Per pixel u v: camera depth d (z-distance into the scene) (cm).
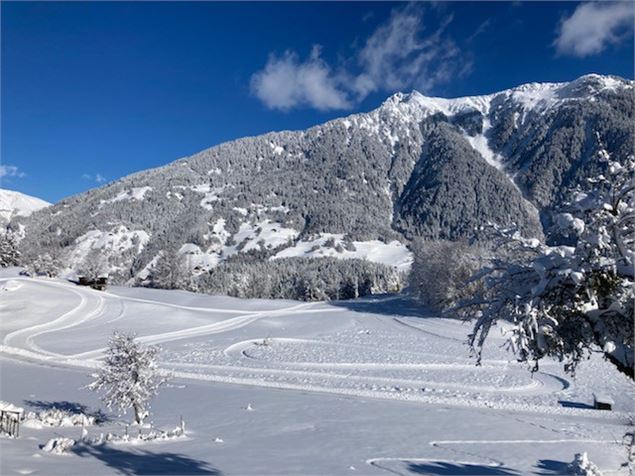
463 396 3528
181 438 2064
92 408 2816
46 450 1667
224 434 2186
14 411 2386
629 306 815
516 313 859
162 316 8188
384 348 5925
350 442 2078
